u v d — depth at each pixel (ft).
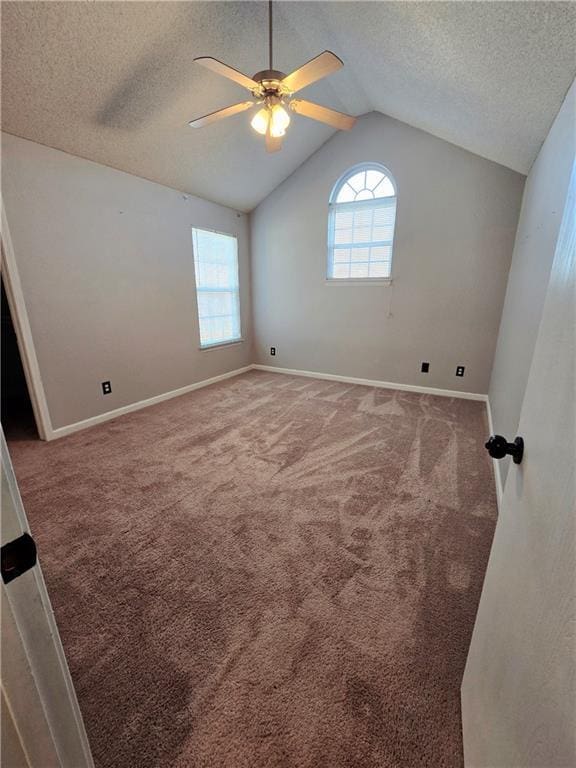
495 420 9.19
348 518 6.08
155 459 8.11
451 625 4.15
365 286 13.61
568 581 1.44
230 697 3.43
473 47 5.38
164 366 12.31
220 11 6.98
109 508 6.32
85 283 9.50
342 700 3.40
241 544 5.46
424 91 8.14
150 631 4.09
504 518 2.81
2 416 10.71
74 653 3.84
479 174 11.07
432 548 5.39
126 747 3.07
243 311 16.07
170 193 11.65
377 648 3.89
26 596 1.46
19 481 7.16
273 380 15.16
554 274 2.34
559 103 5.74
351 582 4.76
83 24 6.14
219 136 10.30
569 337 1.85
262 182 13.57
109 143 8.96
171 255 11.98
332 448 8.70
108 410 10.56
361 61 8.57
